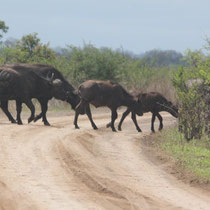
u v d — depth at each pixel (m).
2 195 28.59
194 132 51.16
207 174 36.16
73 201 28.00
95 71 99.69
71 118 70.94
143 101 59.50
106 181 33.28
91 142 48.62
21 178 32.88
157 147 47.69
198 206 28.55
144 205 28.12
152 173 36.72
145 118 74.75
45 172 34.91
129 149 45.97
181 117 51.59
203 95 51.84
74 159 39.72
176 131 57.34
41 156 40.12
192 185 33.81
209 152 44.78
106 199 28.89
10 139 46.53
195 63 52.69
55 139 48.25
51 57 98.19
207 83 51.00
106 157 41.62
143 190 31.59
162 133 57.25
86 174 34.94
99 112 83.38
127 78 101.19
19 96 58.75
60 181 32.62
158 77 98.44
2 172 34.22
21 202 27.34
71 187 31.25
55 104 84.75
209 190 32.62
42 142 46.09
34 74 59.91
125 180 34.00
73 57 100.31
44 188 30.62
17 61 94.38
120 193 30.50
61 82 60.91
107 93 58.34
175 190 32.16
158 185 33.25
